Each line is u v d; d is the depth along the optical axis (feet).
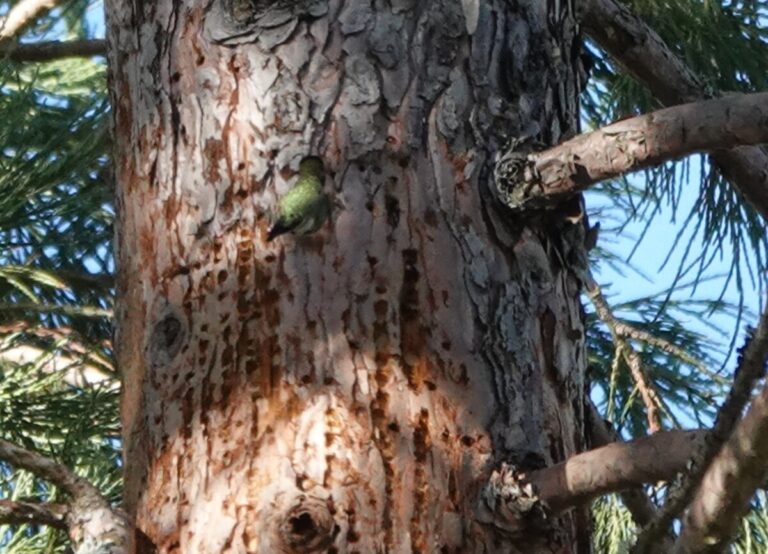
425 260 6.15
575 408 6.30
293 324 6.05
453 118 6.35
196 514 5.93
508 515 5.89
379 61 6.37
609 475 5.75
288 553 5.78
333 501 5.84
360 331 6.05
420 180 6.25
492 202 6.29
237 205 6.24
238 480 5.91
